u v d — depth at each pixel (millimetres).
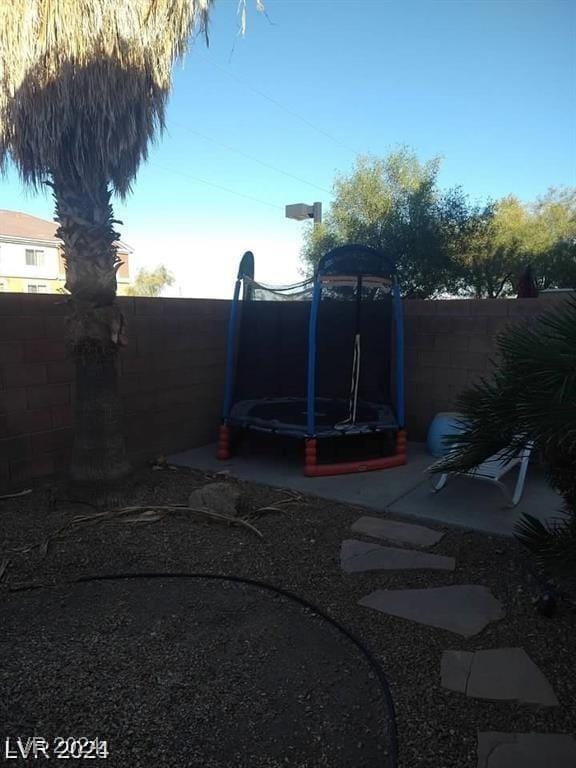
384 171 19812
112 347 4969
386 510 5102
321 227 20297
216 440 7812
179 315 7062
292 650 2986
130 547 4203
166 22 4539
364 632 3139
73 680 2693
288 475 6211
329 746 2324
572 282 21000
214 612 3357
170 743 2328
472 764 2213
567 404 2777
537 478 6008
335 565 3977
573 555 3109
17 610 3346
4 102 4414
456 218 18922
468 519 4840
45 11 4070
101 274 4812
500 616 3301
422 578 3789
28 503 5051
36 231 42062
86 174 4598
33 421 5469
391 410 7500
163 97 4848
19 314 5281
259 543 4324
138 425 6602
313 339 6223
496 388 3516
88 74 4215
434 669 2805
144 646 2988
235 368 7750
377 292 7598
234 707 2543
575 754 2254
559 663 2854
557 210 23766
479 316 7250
